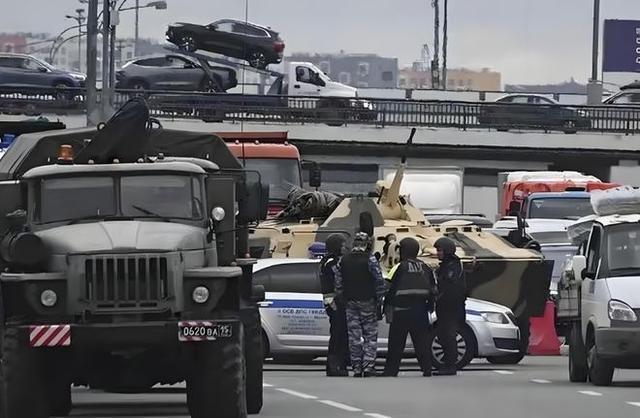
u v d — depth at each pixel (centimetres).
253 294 5356
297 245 9569
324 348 8169
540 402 6078
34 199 4959
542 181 14925
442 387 6869
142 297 4616
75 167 4984
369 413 5591
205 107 18938
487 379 7419
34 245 4684
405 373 7956
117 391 5884
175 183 5000
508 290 9119
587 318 6981
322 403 6019
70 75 19125
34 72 18925
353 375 7606
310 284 8244
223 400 4619
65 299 4647
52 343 4538
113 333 4550
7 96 18475
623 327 6662
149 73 19638
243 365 4691
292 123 19450
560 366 8638
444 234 9394
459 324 7738
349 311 7506
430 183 15225
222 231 5038
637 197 7144
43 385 4659
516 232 9769
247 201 5084
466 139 19938
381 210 9725
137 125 5044
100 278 4616
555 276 10556
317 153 19912
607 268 6894
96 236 4709
